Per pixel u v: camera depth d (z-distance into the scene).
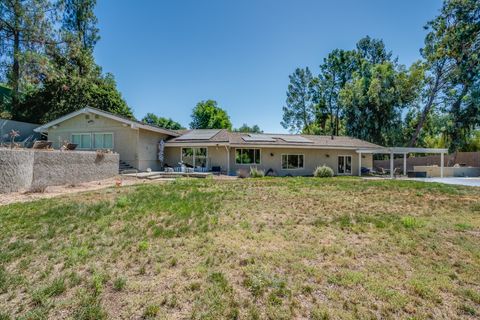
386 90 27.83
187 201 7.58
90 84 26.62
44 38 22.22
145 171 18.31
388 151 19.66
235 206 7.04
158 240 4.34
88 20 28.94
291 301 2.62
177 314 2.41
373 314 2.43
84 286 2.89
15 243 4.11
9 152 9.08
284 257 3.67
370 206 7.29
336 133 40.19
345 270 3.30
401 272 3.26
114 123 18.20
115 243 4.18
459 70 25.27
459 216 6.20
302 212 6.47
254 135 22.94
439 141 30.08
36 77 22.31
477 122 24.98
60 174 11.51
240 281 3.01
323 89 40.22
